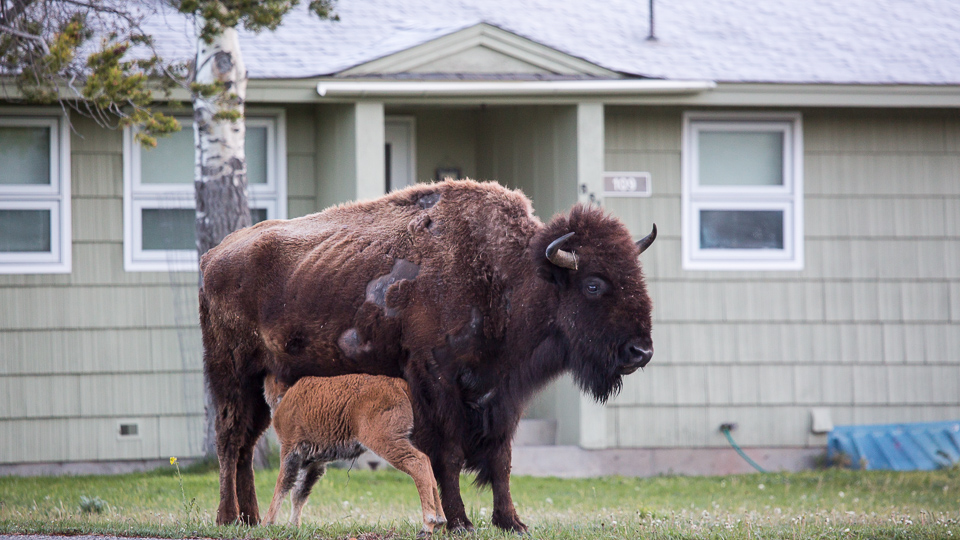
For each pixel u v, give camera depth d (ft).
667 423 145.38
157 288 139.74
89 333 137.80
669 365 145.89
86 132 138.31
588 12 176.24
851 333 148.36
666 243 146.82
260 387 88.53
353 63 136.26
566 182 142.92
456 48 137.69
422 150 164.55
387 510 104.78
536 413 154.92
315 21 159.53
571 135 141.08
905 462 145.18
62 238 137.28
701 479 138.00
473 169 167.02
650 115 147.33
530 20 171.01
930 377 148.97
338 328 81.66
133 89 111.24
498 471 80.84
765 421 146.92
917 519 94.43
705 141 148.56
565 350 80.48
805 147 149.07
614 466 143.54
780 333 147.54
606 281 78.48
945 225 150.41
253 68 137.08
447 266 80.12
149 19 148.87
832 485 131.75
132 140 139.23
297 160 144.87
